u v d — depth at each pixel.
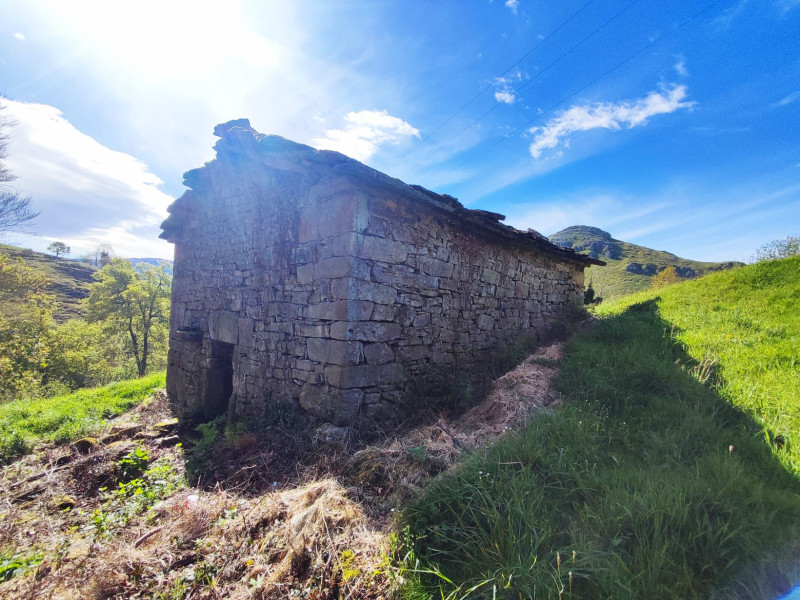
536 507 2.29
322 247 4.70
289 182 5.31
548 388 4.59
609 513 2.20
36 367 18.73
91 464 4.38
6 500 3.54
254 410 5.68
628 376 4.47
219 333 6.52
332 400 4.39
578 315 8.84
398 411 4.68
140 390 9.42
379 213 4.69
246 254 6.08
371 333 4.56
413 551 2.10
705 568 1.87
